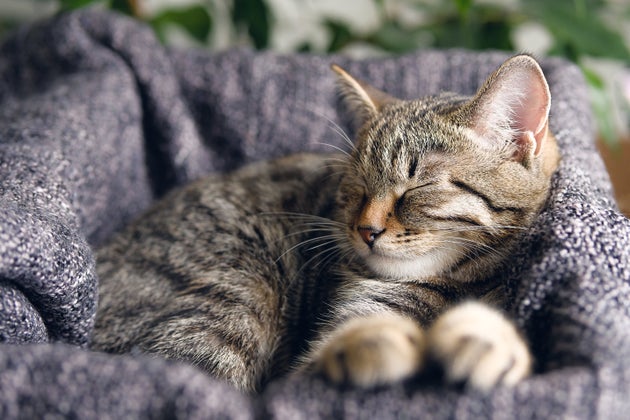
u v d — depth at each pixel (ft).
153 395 1.17
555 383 1.17
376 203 1.63
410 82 2.11
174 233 1.77
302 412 1.17
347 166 1.78
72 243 1.48
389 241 1.61
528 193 1.61
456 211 1.59
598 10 2.58
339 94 1.99
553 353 1.27
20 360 1.18
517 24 2.54
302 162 1.98
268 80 2.14
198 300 1.67
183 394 1.16
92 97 1.93
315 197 1.87
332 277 1.73
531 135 1.60
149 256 1.75
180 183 2.12
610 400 1.17
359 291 1.64
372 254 1.65
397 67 2.12
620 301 1.30
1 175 1.56
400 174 1.63
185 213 1.82
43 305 1.46
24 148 1.66
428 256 1.62
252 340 1.66
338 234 1.74
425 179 1.61
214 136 2.16
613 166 2.66
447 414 1.16
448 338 1.20
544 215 1.47
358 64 2.15
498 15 2.49
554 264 1.35
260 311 1.70
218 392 1.18
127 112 2.00
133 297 1.68
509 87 1.58
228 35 2.93
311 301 1.75
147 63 2.07
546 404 1.16
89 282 1.50
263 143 2.15
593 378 1.17
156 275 1.71
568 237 1.37
